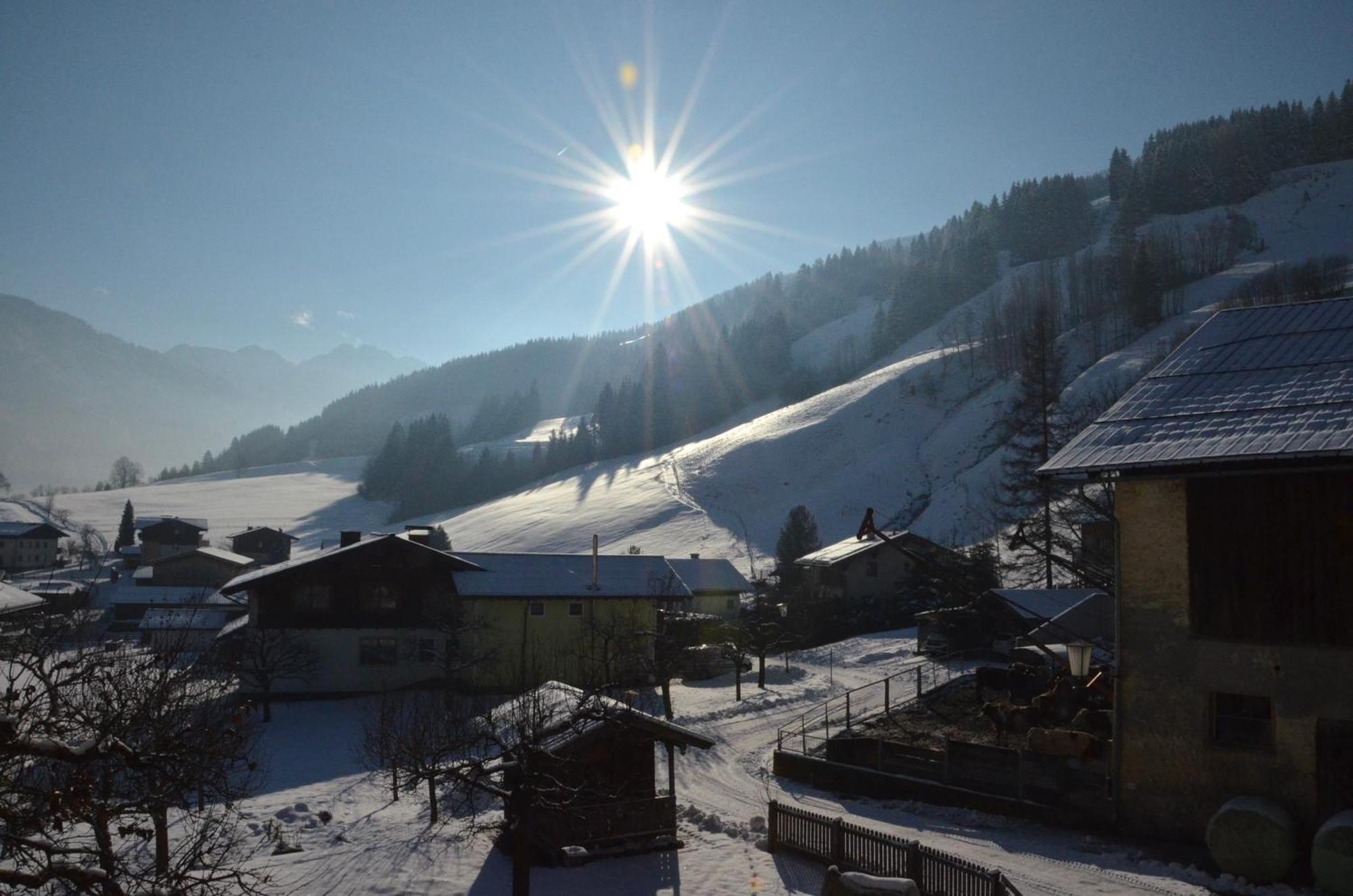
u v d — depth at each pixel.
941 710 37.25
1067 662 36.06
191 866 12.12
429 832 25.36
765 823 25.02
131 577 105.50
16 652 12.54
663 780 31.20
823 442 154.00
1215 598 21.30
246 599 80.75
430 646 50.19
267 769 33.53
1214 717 21.34
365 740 37.12
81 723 10.66
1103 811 22.86
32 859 8.90
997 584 60.97
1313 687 19.91
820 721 38.97
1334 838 17.84
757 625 58.19
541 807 20.22
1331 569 19.94
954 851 21.42
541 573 53.38
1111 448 22.75
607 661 35.00
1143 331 159.25
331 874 21.89
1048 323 139.12
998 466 109.25
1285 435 20.52
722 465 152.75
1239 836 19.11
